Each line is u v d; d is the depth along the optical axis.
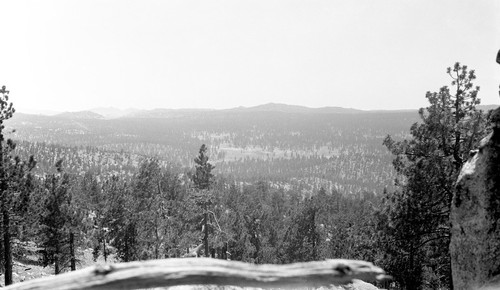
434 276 20.48
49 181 32.22
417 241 18.16
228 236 39.09
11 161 22.61
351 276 2.89
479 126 16.53
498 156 6.89
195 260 2.87
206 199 36.88
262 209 73.50
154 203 46.28
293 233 60.81
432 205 17.53
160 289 5.38
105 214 46.53
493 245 6.66
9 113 21.97
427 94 18.30
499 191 6.76
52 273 38.94
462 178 7.44
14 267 37.06
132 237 40.91
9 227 23.12
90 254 53.34
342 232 63.06
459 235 7.42
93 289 2.66
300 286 2.85
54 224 31.94
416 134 18.02
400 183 18.73
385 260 19.16
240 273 2.83
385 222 18.48
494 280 6.50
